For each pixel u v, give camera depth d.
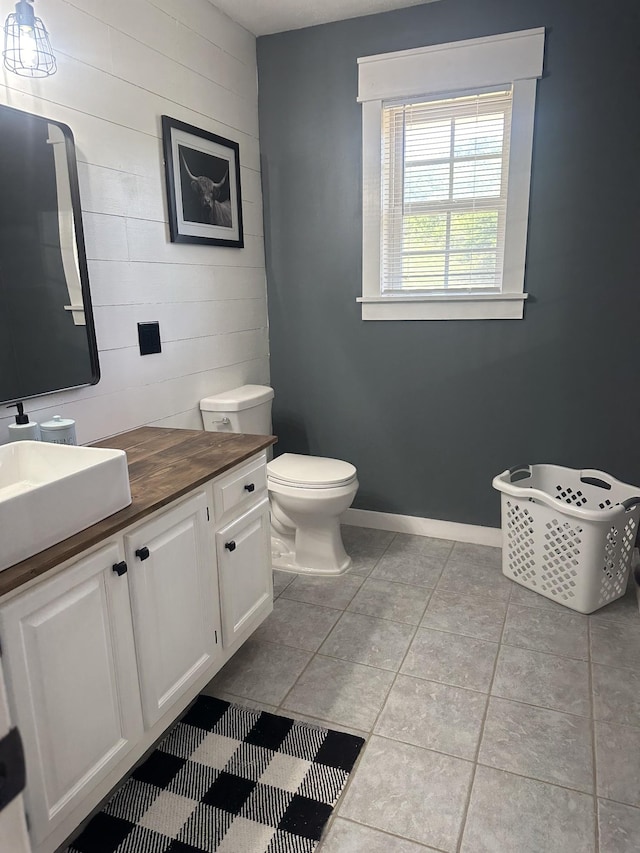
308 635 2.24
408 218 2.82
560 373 2.70
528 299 2.67
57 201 1.83
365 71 2.71
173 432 2.21
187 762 1.65
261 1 2.54
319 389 3.18
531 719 1.79
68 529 1.25
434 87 2.61
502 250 2.70
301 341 3.16
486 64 2.52
